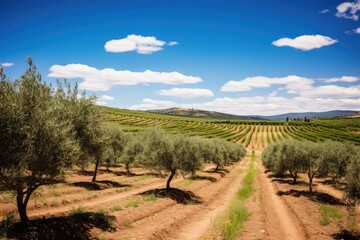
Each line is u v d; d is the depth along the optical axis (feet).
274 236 56.49
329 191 109.91
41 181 45.29
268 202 90.99
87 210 62.59
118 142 123.65
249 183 126.82
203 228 61.11
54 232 45.24
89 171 137.49
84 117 58.59
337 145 105.91
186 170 94.63
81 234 47.93
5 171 37.52
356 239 56.08
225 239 51.31
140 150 137.59
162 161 92.53
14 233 42.68
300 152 103.86
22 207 46.52
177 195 88.02
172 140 94.89
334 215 72.23
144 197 81.25
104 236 49.34
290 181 133.49
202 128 521.65
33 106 43.27
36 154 41.37
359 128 544.21
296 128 572.51
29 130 41.19
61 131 43.24
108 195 90.48
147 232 52.08
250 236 53.06
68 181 104.47
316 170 99.96
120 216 59.11
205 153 158.71
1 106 38.88
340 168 99.35
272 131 546.26
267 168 185.26
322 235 57.93
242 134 490.08
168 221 60.80
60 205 72.33
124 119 541.34
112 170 152.05
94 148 61.00
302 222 66.69
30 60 45.03
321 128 558.56
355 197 58.13
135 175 140.05
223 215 69.36
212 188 114.21
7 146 39.27
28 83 43.86
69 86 59.67
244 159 287.07
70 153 44.04
